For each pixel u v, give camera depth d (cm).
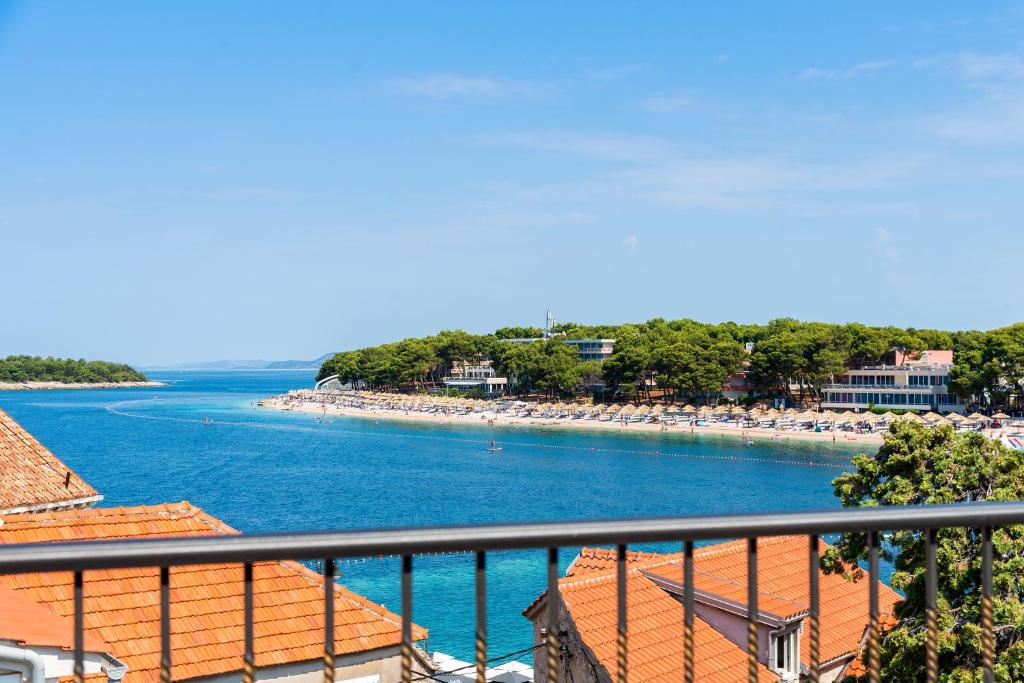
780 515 341
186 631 1670
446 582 5212
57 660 1278
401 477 11212
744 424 16950
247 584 309
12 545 289
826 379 17812
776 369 17938
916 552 1962
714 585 2259
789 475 11262
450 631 4309
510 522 319
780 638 2120
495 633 4259
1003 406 15600
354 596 1880
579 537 324
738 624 2134
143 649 1608
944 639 1814
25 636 1259
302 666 1689
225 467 12356
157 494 9794
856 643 2253
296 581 1881
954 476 2147
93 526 1933
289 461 13100
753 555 343
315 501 9350
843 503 2386
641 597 2188
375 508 8888
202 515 2069
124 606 1698
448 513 8606
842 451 13725
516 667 3516
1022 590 1848
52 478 2433
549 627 324
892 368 17250
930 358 18425
